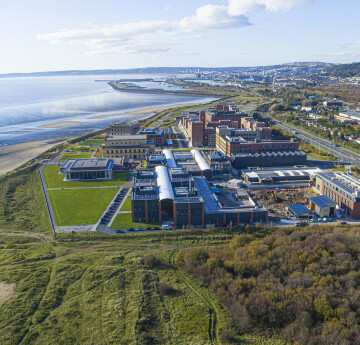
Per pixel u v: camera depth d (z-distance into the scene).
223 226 199.12
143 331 115.56
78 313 123.81
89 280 143.38
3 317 120.94
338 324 114.69
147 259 159.12
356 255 150.75
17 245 178.50
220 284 140.25
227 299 132.62
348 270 140.50
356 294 126.12
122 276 146.12
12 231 194.12
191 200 198.25
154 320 122.44
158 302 131.62
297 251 154.38
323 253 151.00
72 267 152.62
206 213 199.88
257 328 120.62
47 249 173.88
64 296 134.38
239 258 155.38
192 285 144.12
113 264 156.50
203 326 120.38
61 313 123.50
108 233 190.38
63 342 110.06
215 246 176.12
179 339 114.44
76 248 176.00
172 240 183.38
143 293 135.25
